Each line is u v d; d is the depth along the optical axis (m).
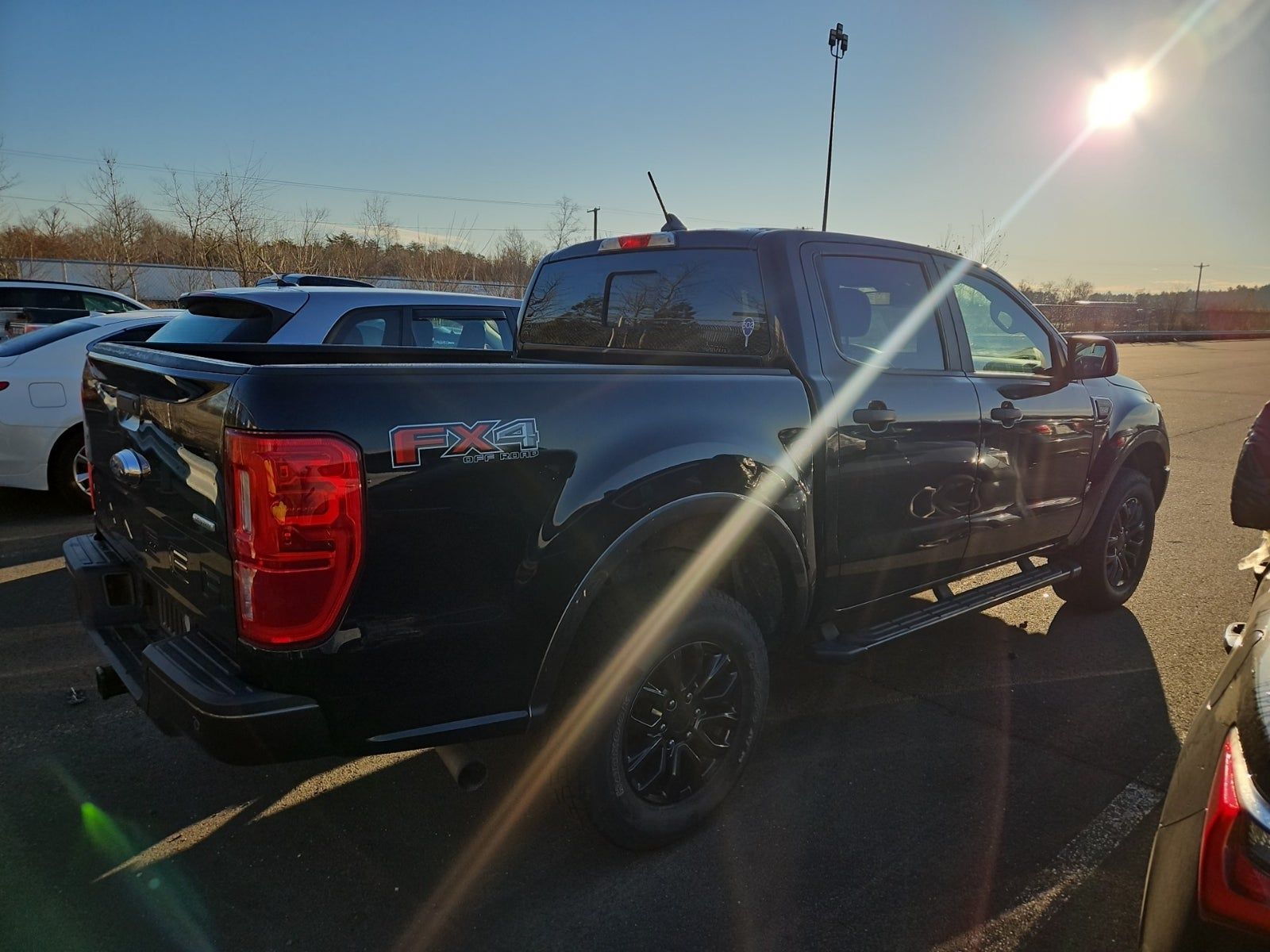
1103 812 3.06
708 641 2.86
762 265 3.33
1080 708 3.86
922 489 3.58
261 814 3.02
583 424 2.51
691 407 2.80
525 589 2.39
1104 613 5.06
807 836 2.92
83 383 3.27
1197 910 1.60
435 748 2.44
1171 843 1.78
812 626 3.42
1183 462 9.78
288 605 2.06
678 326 3.64
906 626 3.63
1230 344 41.41
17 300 11.06
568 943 2.42
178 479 2.38
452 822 3.00
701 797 2.92
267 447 2.01
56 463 6.55
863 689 4.05
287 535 2.03
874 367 3.44
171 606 2.65
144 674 2.39
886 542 3.49
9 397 6.25
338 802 3.10
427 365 2.27
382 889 2.64
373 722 2.25
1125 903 2.59
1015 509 4.11
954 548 3.84
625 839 2.75
